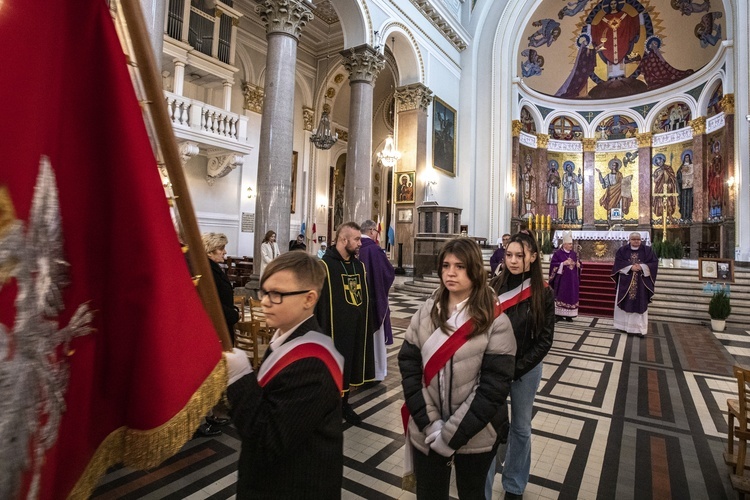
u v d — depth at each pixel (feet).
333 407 4.12
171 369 2.65
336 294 11.98
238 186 49.65
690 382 16.25
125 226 2.63
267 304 4.26
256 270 28.58
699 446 10.93
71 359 2.45
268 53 29.35
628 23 63.31
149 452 2.58
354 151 39.06
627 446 10.91
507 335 5.68
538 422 12.41
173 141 2.87
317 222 62.08
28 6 2.04
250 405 3.67
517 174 61.72
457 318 5.72
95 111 2.58
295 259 4.34
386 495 8.59
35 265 2.13
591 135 70.38
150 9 17.54
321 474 4.04
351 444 10.78
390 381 15.84
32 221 2.09
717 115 55.72
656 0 58.85
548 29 64.85
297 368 3.91
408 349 6.32
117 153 2.60
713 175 57.11
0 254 1.92
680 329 27.04
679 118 62.54
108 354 2.69
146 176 2.63
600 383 16.11
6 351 1.96
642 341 23.53
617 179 68.85
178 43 37.19
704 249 53.78
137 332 2.63
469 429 5.17
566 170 71.46
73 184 2.48
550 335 7.75
